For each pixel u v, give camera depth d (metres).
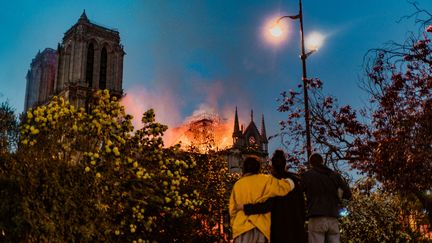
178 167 9.66
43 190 6.67
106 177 7.86
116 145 8.77
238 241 5.89
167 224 9.62
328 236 7.08
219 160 16.75
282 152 6.76
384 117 11.02
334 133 13.27
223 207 13.55
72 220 6.95
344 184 7.35
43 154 7.46
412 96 10.65
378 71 10.97
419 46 10.36
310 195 7.07
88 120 8.70
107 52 96.38
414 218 13.46
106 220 7.71
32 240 6.28
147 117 9.61
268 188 5.96
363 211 13.29
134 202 8.48
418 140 9.31
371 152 11.69
